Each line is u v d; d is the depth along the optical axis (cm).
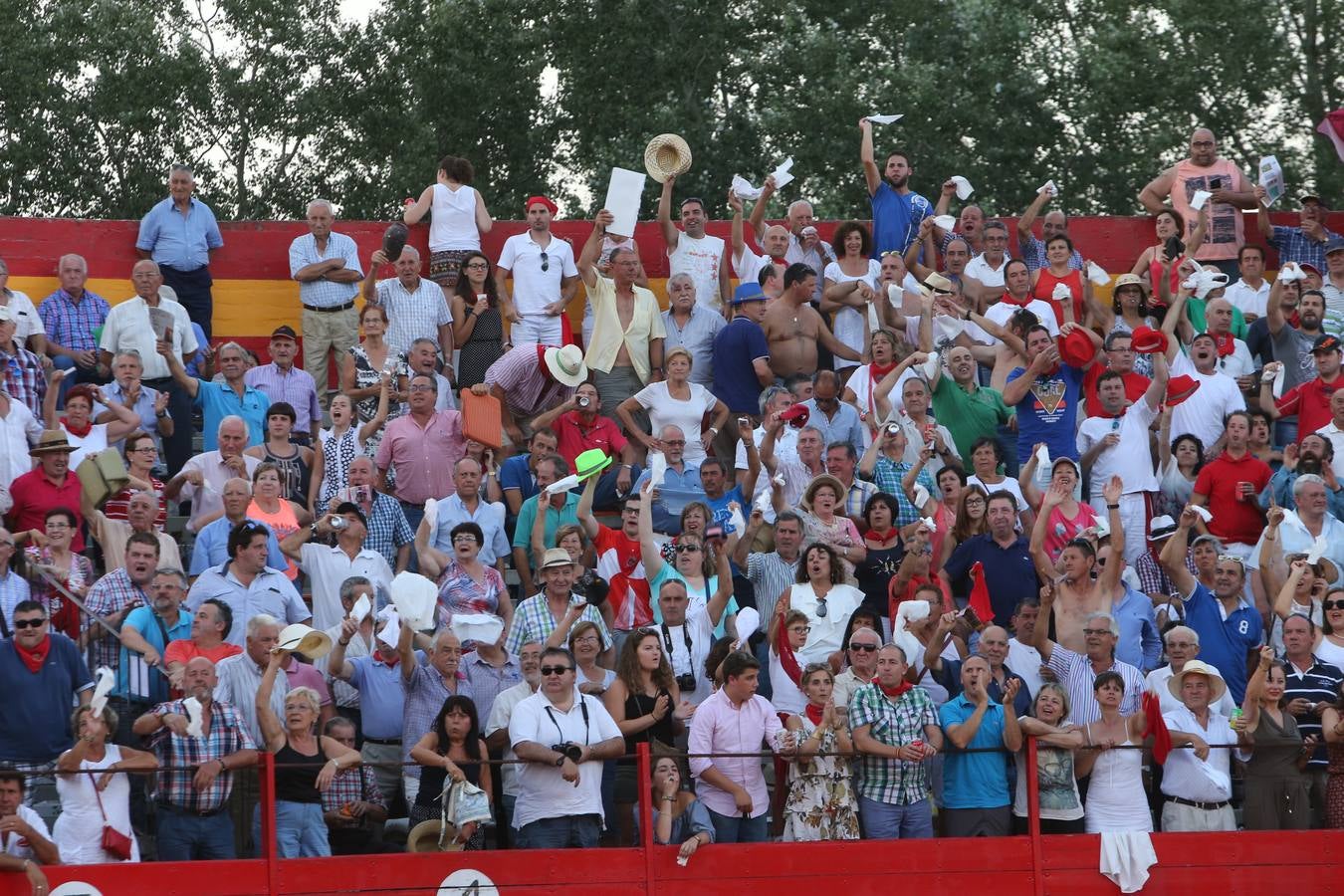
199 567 5469
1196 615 5506
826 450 5997
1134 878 4844
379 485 6044
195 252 7088
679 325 6906
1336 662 5225
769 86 11625
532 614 5134
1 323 5909
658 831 4662
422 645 5100
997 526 5544
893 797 4781
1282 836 4953
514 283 7025
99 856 4350
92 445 5872
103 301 6762
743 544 5647
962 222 7456
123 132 11144
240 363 6438
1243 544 6116
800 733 4834
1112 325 7031
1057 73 11256
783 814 4788
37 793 4334
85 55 11100
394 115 11525
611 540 5653
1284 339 7056
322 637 4569
